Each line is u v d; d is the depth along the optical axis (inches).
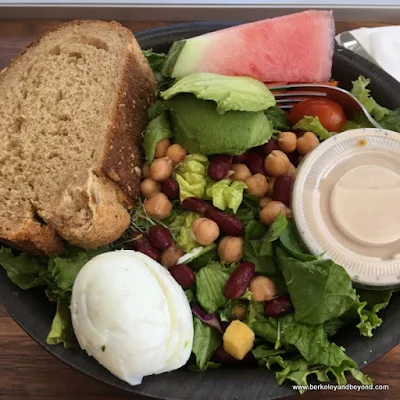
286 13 12.6
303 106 10.4
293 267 8.6
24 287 8.6
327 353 8.1
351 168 9.3
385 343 8.2
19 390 9.2
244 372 8.1
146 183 9.5
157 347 7.7
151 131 9.6
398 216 8.8
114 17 12.8
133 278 7.8
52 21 12.9
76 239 8.6
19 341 9.5
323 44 10.4
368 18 12.7
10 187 8.8
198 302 8.9
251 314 8.8
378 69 10.6
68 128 9.1
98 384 9.2
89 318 7.7
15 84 9.6
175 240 9.4
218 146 9.2
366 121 10.4
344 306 8.2
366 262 8.7
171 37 10.8
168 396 7.7
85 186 8.5
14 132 9.3
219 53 10.1
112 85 9.5
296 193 9.1
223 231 9.3
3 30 12.7
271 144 9.8
